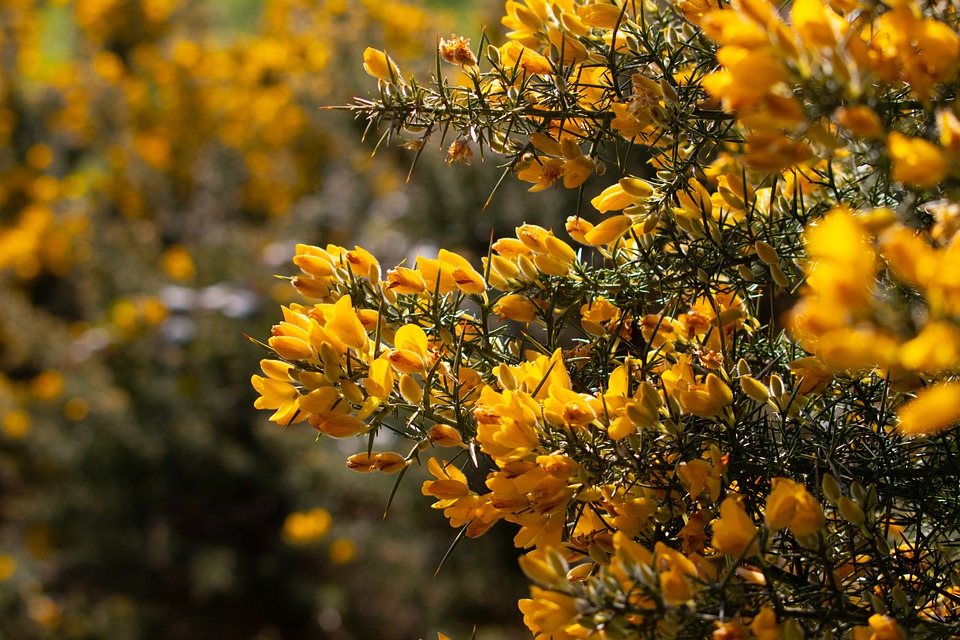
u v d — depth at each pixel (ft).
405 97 2.37
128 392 8.66
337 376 2.24
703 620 2.08
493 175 6.94
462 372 2.29
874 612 2.14
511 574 7.18
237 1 15.17
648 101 2.26
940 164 1.93
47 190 10.98
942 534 2.26
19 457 8.91
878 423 2.24
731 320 2.32
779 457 2.23
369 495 7.81
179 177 11.23
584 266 2.36
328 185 9.95
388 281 2.34
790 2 2.15
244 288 9.05
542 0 2.33
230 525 8.63
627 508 2.20
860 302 1.90
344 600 7.98
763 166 2.01
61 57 13.94
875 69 1.99
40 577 8.33
